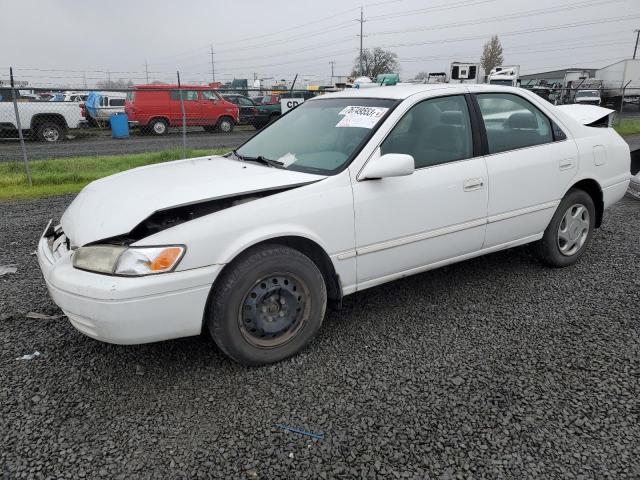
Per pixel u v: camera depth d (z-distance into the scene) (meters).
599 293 4.09
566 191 4.33
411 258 3.57
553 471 2.24
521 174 4.00
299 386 2.89
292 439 2.46
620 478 2.20
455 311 3.81
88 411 2.67
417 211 3.49
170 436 2.48
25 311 3.86
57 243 3.25
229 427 2.55
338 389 2.86
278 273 3.00
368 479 2.21
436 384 2.89
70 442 2.44
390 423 2.56
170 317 2.75
